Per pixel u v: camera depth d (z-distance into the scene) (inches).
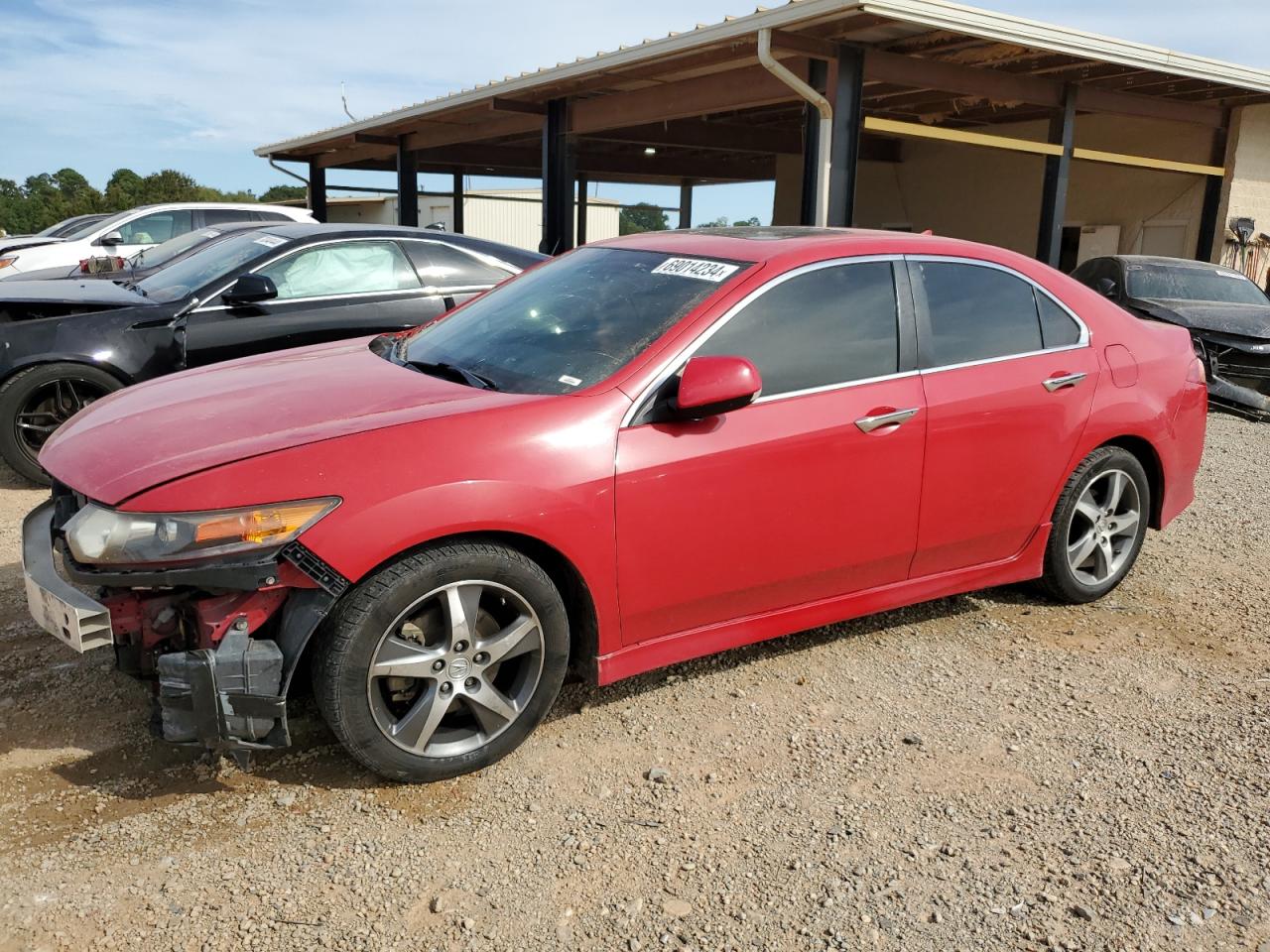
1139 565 200.2
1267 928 95.1
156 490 102.7
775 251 138.9
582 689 139.9
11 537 195.8
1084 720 135.3
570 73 466.9
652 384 123.2
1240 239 580.7
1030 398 153.3
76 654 144.8
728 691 140.6
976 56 406.6
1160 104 522.9
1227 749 128.5
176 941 89.5
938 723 133.2
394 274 258.8
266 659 103.0
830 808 113.0
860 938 92.4
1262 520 236.8
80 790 112.0
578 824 108.9
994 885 100.4
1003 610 174.4
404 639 111.3
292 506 102.9
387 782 115.6
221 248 265.0
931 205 783.1
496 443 112.7
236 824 107.0
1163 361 175.9
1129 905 97.8
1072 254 684.7
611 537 119.0
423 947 90.0
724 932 92.8
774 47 372.8
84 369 227.9
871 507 139.5
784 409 130.9
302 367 143.3
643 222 1658.5
